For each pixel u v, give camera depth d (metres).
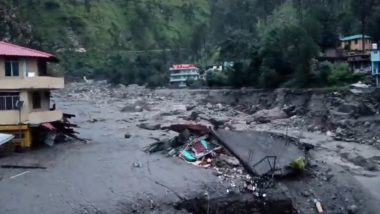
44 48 174.00
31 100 46.31
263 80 90.25
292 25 88.56
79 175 36.62
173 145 45.34
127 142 52.66
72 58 191.00
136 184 34.50
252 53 97.50
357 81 76.56
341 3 118.38
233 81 102.56
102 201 31.20
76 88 154.00
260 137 44.59
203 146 42.00
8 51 44.69
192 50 171.38
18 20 155.62
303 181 37.28
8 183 34.03
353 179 39.72
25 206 29.81
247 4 171.12
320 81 80.06
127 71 160.75
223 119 74.31
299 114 73.56
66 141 51.94
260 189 34.47
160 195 32.62
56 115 48.75
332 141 56.69
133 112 91.31
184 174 36.84
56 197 31.50
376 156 48.62
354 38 91.00
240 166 38.84
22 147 45.28
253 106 87.81
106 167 39.19
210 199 32.69
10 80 43.81
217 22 184.75
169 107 97.31
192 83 130.75
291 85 84.06
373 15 86.25
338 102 67.75
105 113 89.06
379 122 58.56
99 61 194.88
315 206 34.28
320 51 87.69
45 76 47.59
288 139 45.53
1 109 44.56
